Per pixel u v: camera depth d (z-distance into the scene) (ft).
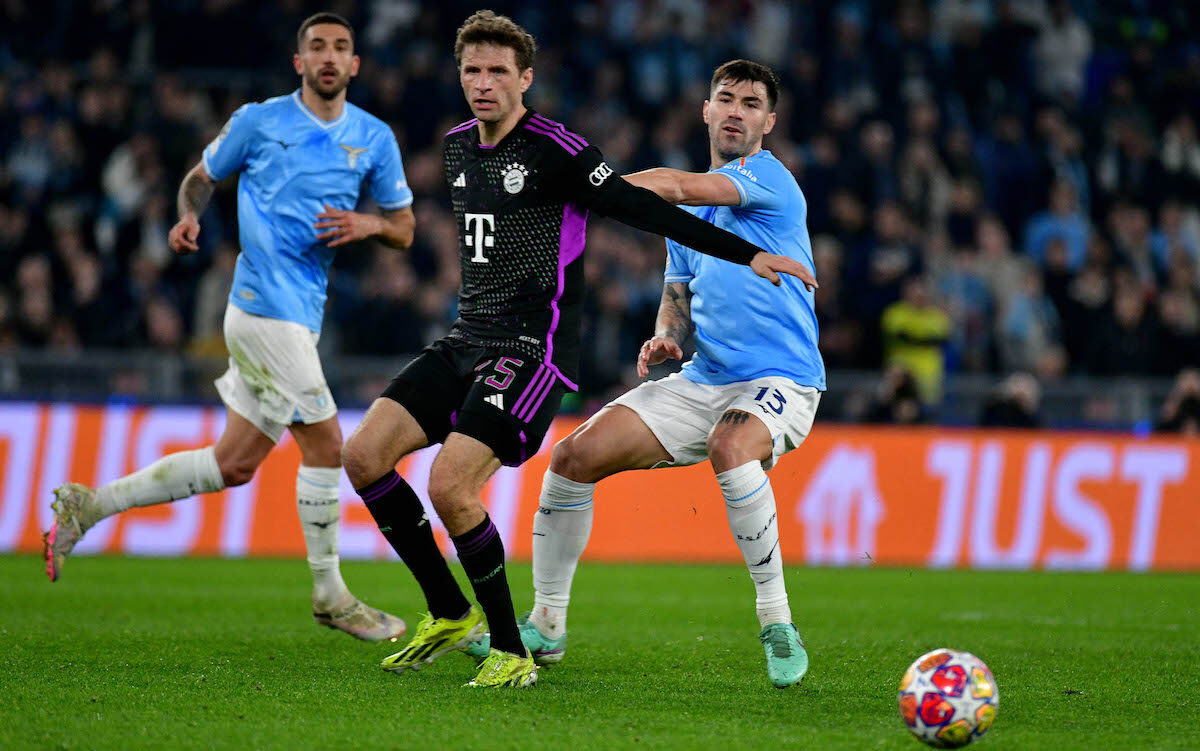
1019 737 44.93
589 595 93.76
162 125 151.02
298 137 62.95
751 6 187.11
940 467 128.67
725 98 58.44
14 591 86.43
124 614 75.72
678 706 49.19
